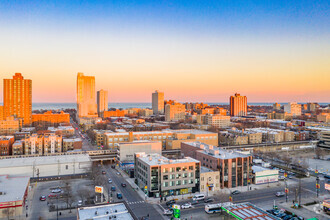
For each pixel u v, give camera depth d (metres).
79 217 76.06
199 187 140.38
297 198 129.50
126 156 199.75
